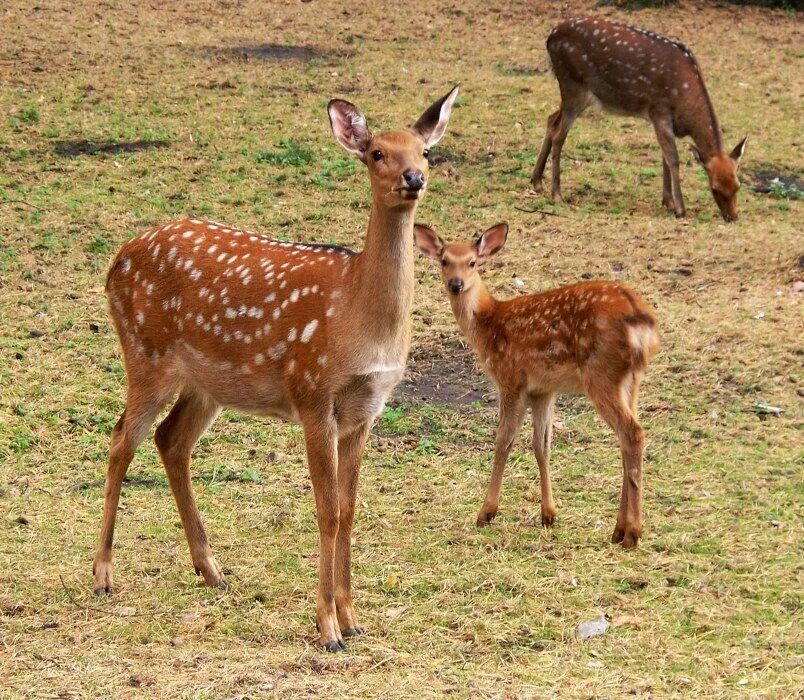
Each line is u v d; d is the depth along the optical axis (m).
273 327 7.70
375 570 8.70
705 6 30.44
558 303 9.41
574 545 9.16
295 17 28.56
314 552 8.99
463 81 23.61
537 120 21.59
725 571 8.59
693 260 15.70
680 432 11.12
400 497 10.07
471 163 19.47
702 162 17.97
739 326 13.30
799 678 7.08
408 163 7.15
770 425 11.18
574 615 8.01
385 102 21.84
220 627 7.76
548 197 18.25
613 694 6.88
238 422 11.54
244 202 17.02
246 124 20.38
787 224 17.48
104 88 22.00
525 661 7.35
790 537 9.09
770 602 8.15
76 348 12.70
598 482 10.33
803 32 28.67
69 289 14.11
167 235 8.36
